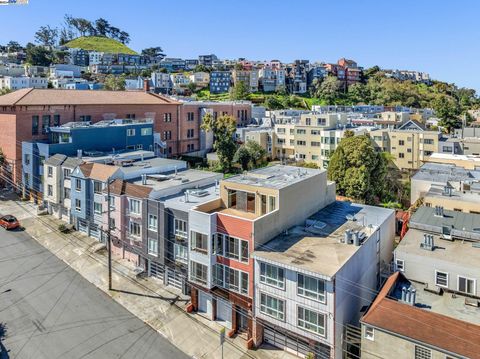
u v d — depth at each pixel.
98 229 43.66
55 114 60.62
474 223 30.73
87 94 69.06
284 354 27.59
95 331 29.78
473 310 23.62
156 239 35.59
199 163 79.44
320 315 24.50
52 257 41.22
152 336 29.45
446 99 156.12
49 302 33.31
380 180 59.75
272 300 26.72
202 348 28.27
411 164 75.62
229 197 33.06
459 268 25.39
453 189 42.06
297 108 150.62
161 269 36.81
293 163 78.56
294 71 176.88
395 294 25.53
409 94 170.88
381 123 98.81
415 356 21.19
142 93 80.56
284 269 25.77
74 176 45.00
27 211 52.53
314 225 32.34
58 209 50.41
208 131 85.25
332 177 59.00
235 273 29.20
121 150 58.84
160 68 199.50
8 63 174.62
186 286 34.69
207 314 32.06
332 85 165.75
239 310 29.78
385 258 34.72
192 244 31.16
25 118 57.03
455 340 20.44
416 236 30.16
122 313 32.12
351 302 26.48
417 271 26.98
